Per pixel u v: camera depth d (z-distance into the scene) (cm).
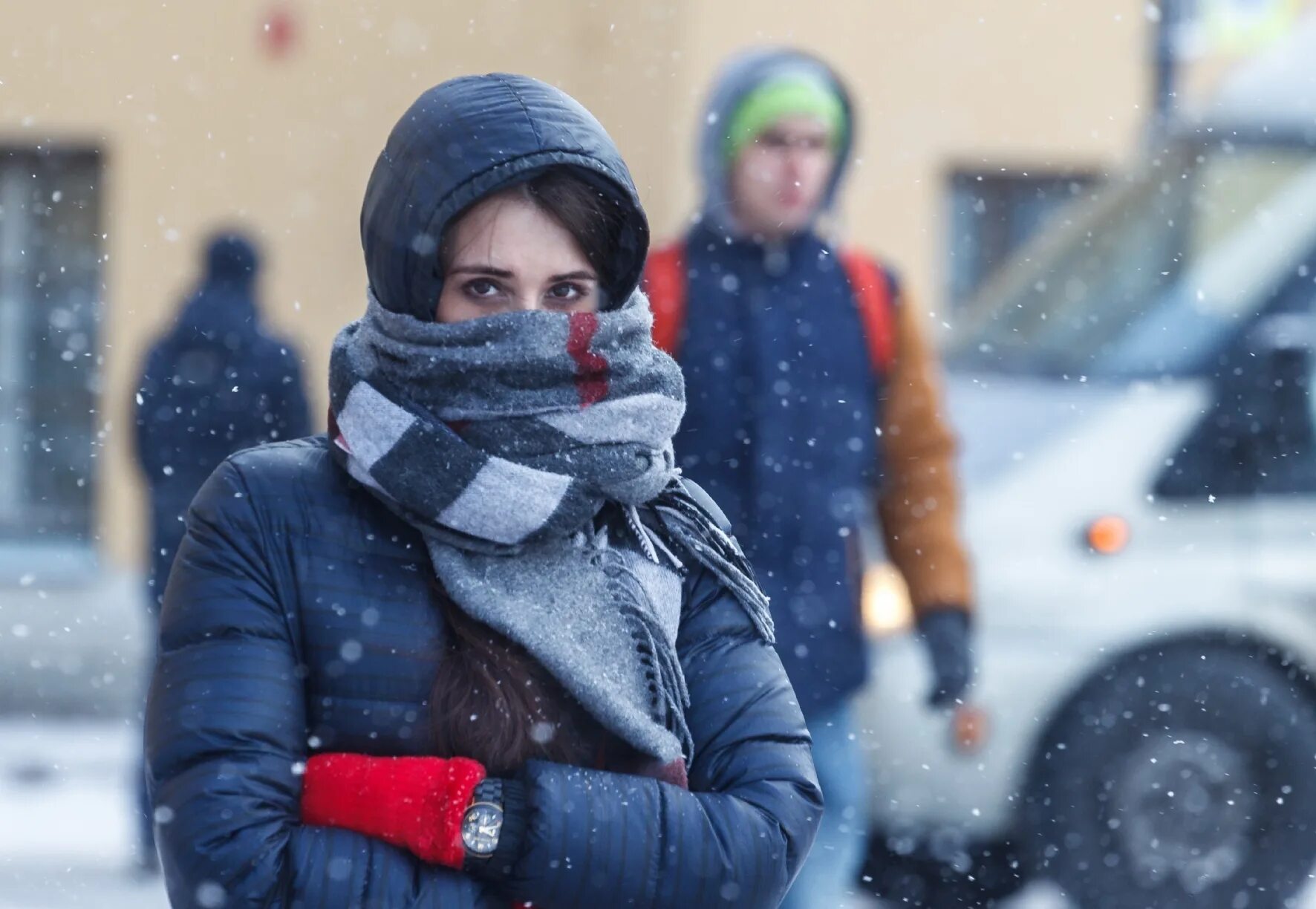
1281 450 1797
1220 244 1980
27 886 1923
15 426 3656
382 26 3644
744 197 1268
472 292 685
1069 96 3903
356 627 662
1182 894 1702
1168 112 2961
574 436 671
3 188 3659
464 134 668
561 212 676
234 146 3666
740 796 681
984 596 1730
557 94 688
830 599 1218
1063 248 2072
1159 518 1770
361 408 668
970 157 3862
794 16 3675
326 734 661
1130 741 1706
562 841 642
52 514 3644
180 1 3662
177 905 646
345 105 3656
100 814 2286
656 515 708
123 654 3103
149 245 3662
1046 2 3875
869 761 1669
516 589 671
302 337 3662
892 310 1295
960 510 1312
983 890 1695
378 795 646
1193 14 2927
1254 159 2036
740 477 1234
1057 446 1823
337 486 679
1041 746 1706
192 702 650
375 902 639
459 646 665
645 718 667
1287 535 1766
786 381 1246
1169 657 1727
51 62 3653
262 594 663
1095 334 1952
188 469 2141
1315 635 1734
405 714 659
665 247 1280
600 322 675
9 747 2689
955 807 1680
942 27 3838
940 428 1305
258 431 2158
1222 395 1833
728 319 1252
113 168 3662
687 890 654
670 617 691
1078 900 1698
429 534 670
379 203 681
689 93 3547
